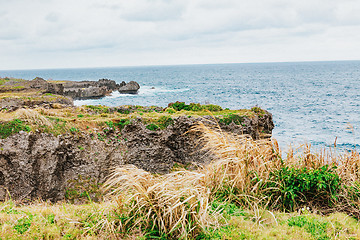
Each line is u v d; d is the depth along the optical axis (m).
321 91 112.00
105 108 30.14
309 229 5.05
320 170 6.40
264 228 5.12
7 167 17.98
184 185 5.35
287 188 6.12
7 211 5.95
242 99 89.62
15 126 18.94
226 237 4.74
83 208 6.00
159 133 24.05
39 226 5.00
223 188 6.43
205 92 113.75
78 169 20.41
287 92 110.00
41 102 36.94
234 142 6.77
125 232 4.80
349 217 5.63
